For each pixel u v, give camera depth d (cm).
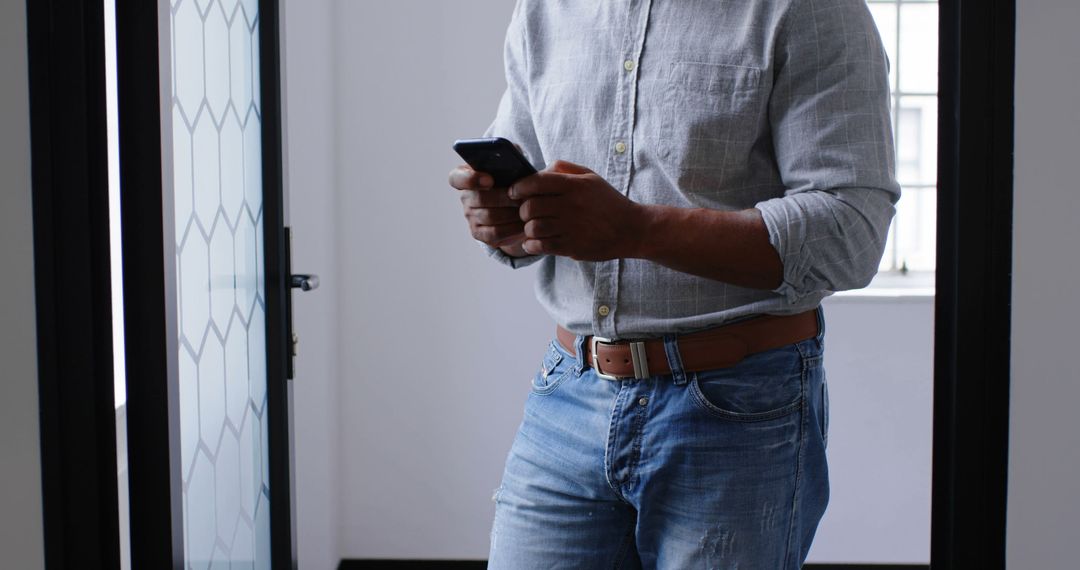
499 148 106
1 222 116
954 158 122
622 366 124
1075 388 122
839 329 310
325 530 301
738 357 120
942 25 121
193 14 139
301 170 287
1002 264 121
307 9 282
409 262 314
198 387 143
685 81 120
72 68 115
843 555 319
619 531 132
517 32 140
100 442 120
